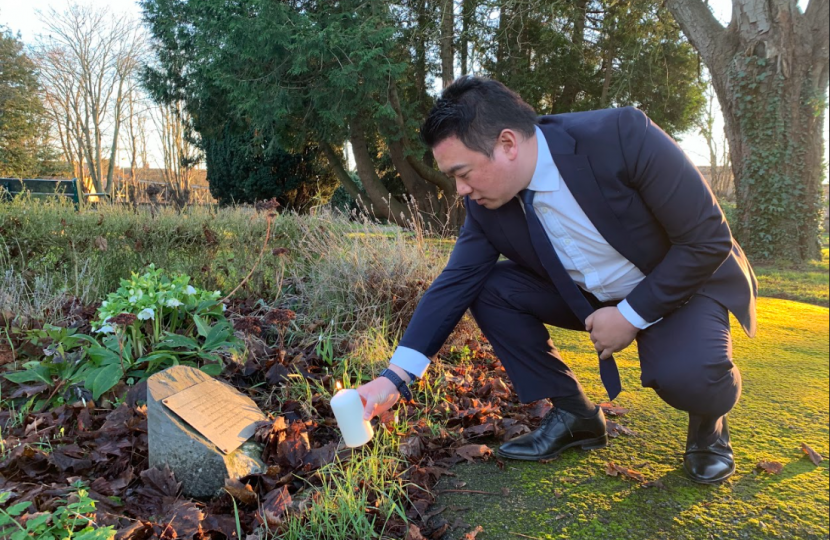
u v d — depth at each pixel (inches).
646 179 61.0
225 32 472.4
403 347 71.5
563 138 63.3
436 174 542.3
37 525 49.4
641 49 571.5
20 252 134.2
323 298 125.6
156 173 1244.5
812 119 360.2
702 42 393.1
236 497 63.6
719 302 66.2
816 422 88.6
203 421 69.8
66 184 272.4
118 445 74.1
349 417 57.0
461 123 59.6
